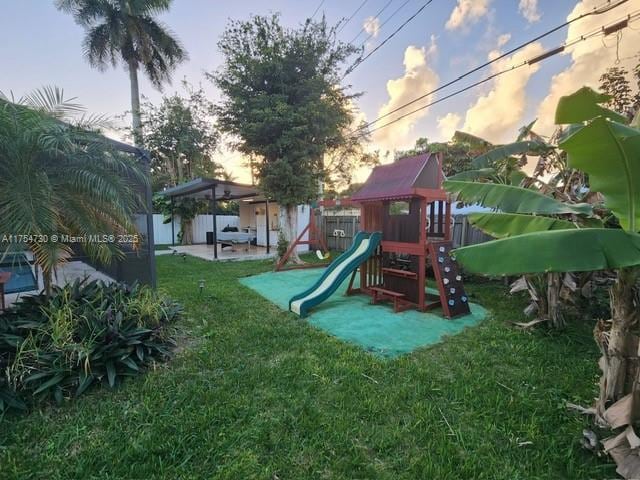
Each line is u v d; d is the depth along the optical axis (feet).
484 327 13.04
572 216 9.71
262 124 26.45
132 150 14.65
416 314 15.19
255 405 7.61
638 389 5.85
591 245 5.09
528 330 12.38
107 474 5.62
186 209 50.93
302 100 27.94
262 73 26.94
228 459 5.96
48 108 9.80
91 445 6.29
